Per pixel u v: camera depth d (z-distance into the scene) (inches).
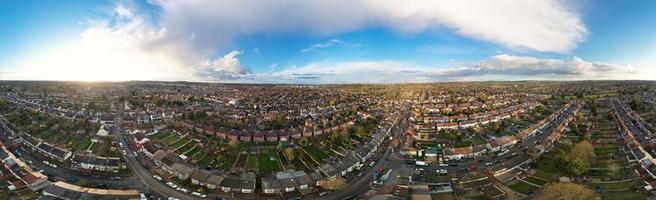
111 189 6250.0
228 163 7795.3
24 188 6008.9
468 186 6505.9
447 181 6811.0
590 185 6338.6
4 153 7406.5
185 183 6550.2
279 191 6274.6
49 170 7135.8
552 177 6776.6
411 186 6387.8
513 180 6752.0
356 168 7682.1
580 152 7386.8
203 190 6230.3
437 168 7716.5
